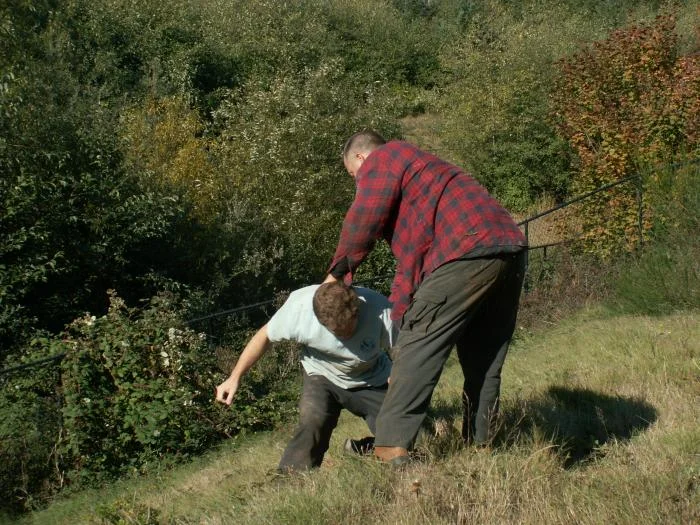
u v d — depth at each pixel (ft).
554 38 96.78
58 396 27.37
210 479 21.57
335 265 13.69
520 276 13.61
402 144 13.43
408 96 123.24
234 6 117.19
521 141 90.58
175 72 93.04
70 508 23.89
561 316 40.78
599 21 123.44
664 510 11.00
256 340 14.93
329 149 70.13
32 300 42.47
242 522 12.69
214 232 52.49
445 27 137.18
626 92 53.47
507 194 91.50
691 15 96.73
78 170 43.83
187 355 28.99
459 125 94.73
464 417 14.87
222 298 49.39
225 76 103.55
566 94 57.82
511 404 18.40
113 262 45.06
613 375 21.70
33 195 40.52
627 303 38.93
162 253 48.29
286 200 66.49
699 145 48.24
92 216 43.70
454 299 12.80
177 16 104.22
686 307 36.73
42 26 69.62
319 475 13.80
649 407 17.92
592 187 50.90
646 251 41.65
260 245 55.42
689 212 39.99
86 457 26.53
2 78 44.19
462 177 13.25
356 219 13.24
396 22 135.23
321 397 15.40
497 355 14.12
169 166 63.57
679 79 50.93
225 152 69.26
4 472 25.63
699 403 17.99
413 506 11.63
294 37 117.60
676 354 23.40
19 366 25.82
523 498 12.03
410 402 13.09
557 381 22.44
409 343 13.06
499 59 93.81
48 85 47.67
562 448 14.90
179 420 27.86
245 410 29.37
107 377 28.07
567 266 44.27
